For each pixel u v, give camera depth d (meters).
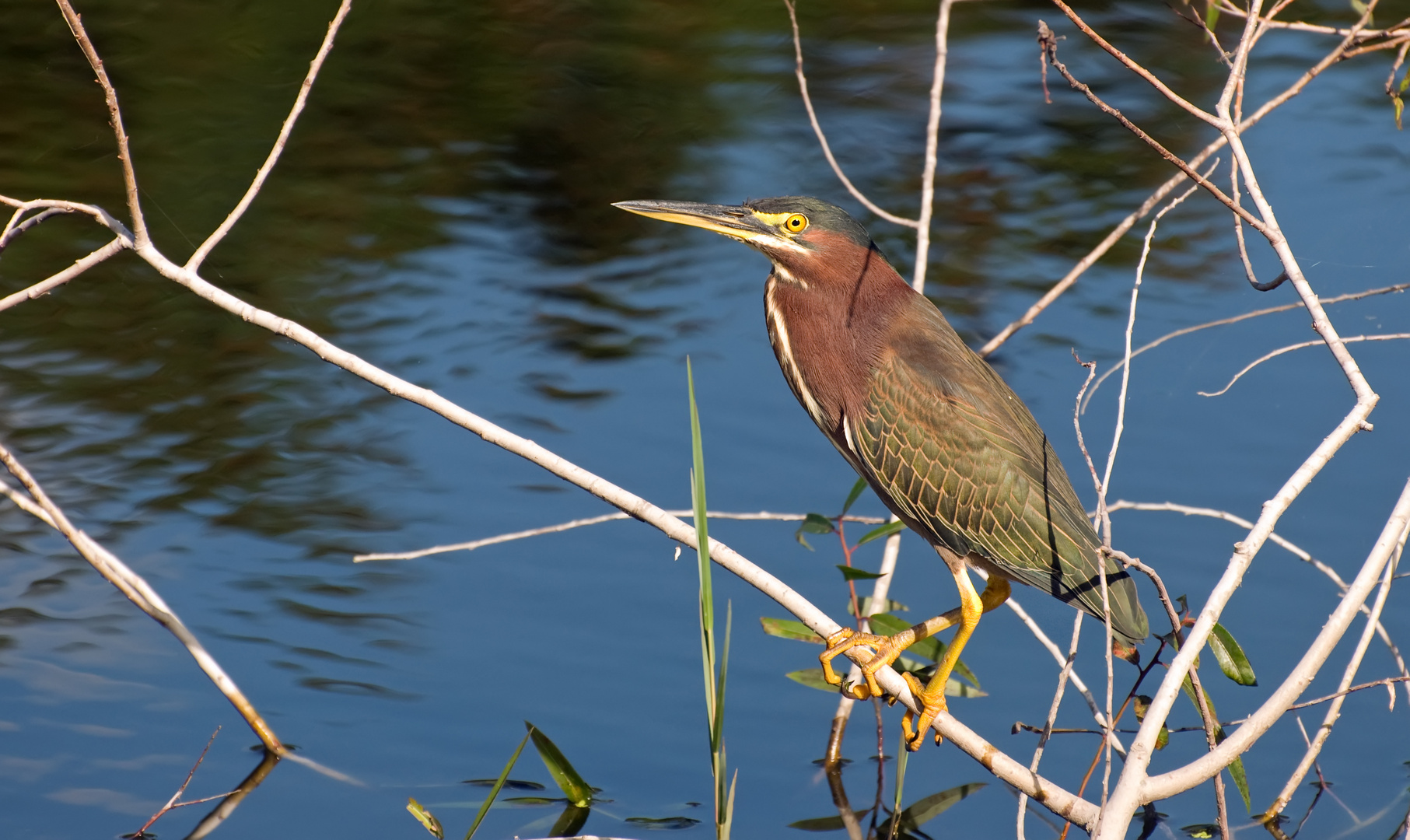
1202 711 6.12
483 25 20.59
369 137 17.08
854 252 8.14
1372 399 5.82
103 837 7.75
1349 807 8.27
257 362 12.86
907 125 17.61
